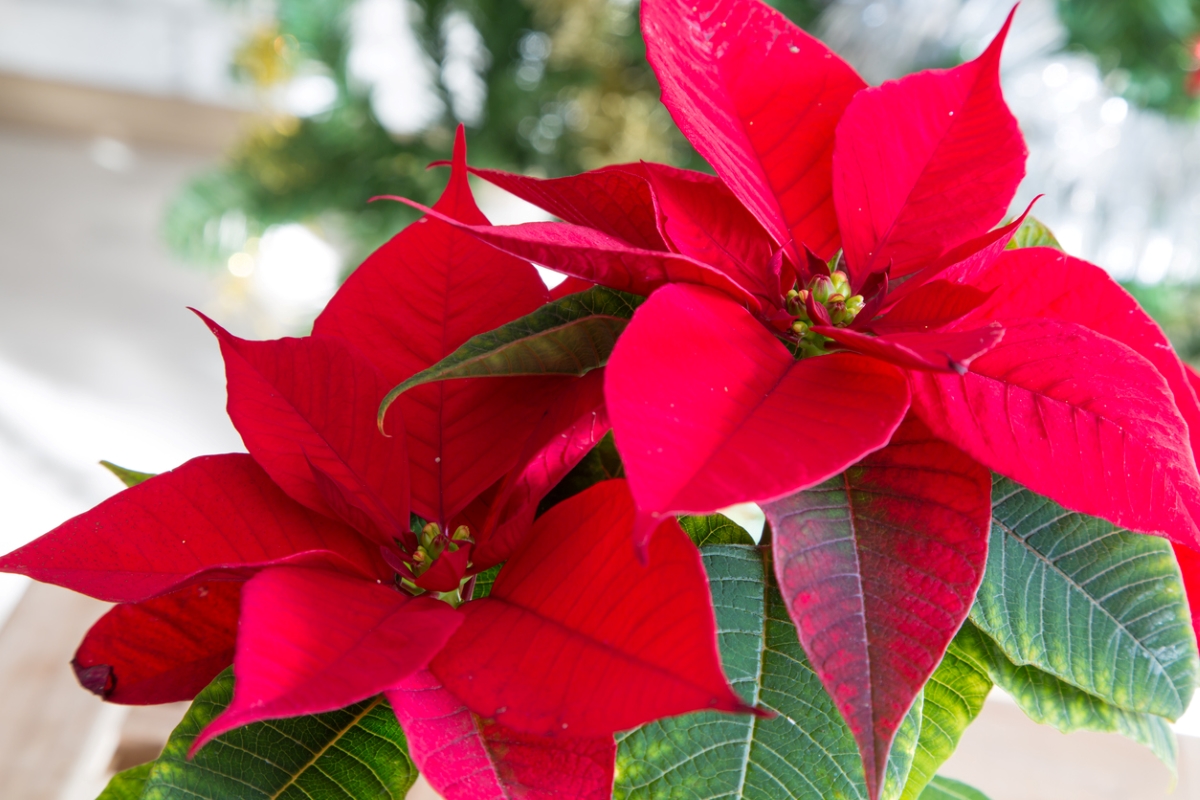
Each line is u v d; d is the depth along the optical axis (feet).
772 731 1.55
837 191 1.64
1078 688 1.67
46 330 8.30
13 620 2.83
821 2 4.43
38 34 10.40
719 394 1.42
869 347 1.46
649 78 4.98
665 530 1.42
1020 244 1.84
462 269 1.70
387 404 1.55
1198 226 4.39
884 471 1.52
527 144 5.06
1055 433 1.51
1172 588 1.59
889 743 1.40
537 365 1.60
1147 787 2.43
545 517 1.55
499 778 1.47
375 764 1.60
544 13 4.94
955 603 1.45
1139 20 3.90
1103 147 4.27
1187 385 1.65
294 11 5.17
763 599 1.62
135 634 1.68
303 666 1.38
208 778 1.57
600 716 1.38
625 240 1.64
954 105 1.60
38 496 6.81
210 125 11.02
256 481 1.63
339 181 5.06
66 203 9.89
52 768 2.44
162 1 10.27
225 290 6.59
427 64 5.24
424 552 1.64
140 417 7.61
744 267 1.65
